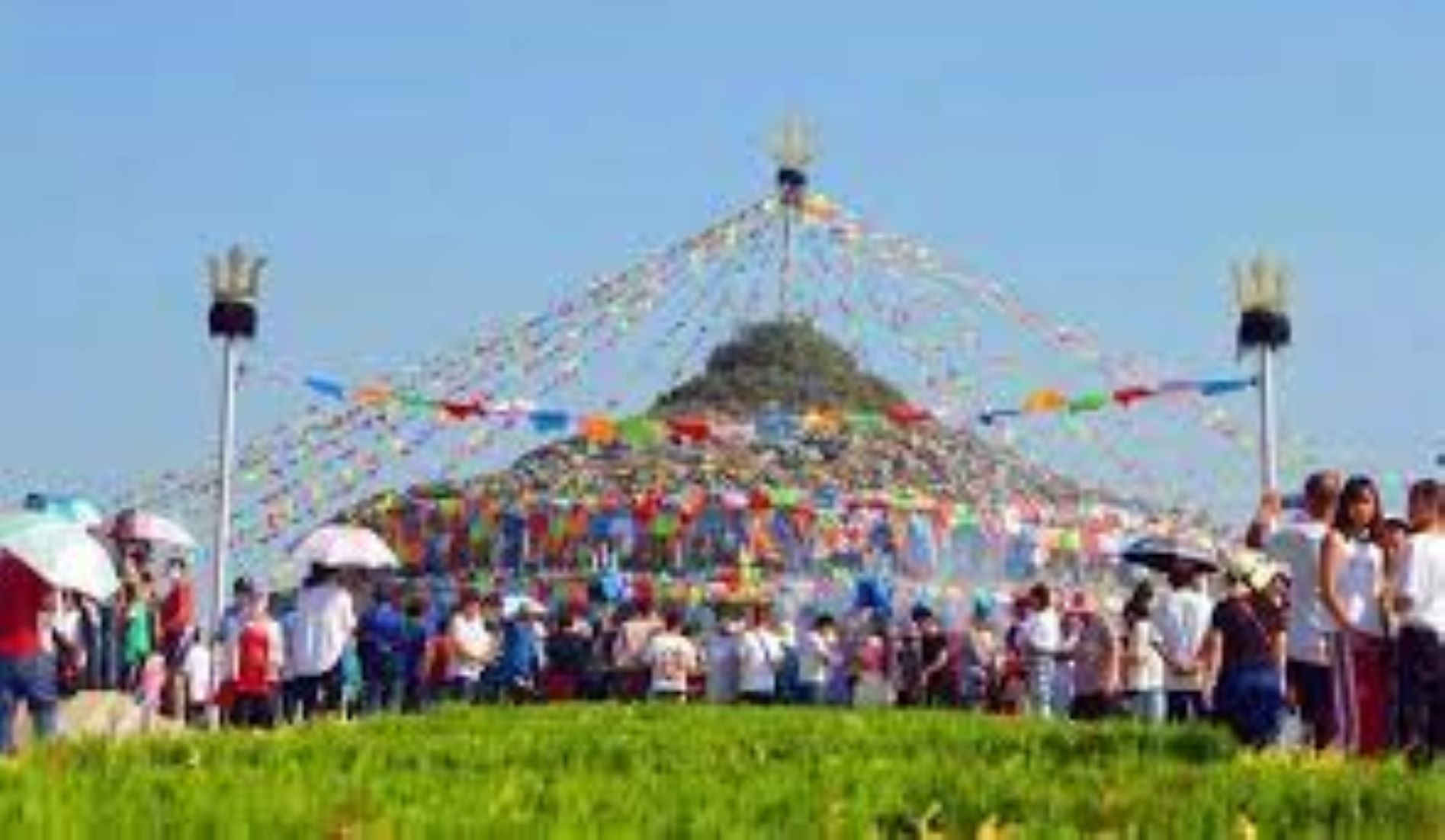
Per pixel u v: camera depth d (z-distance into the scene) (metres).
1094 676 34.44
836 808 13.35
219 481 45.66
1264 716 24.94
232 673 36.81
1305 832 13.19
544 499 87.19
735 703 45.94
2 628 25.08
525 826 11.61
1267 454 48.59
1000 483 99.69
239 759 18.50
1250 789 15.23
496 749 21.11
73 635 33.03
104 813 11.61
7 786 13.74
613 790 14.81
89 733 20.77
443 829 11.45
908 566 78.94
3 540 24.84
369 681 42.91
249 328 45.62
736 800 14.09
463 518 82.69
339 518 83.88
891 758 19.80
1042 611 41.28
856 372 115.31
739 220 70.75
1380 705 22.56
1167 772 17.17
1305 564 24.06
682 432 60.72
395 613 43.38
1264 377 48.41
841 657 47.56
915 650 46.59
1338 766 17.36
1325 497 24.16
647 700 46.66
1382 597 22.67
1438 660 22.30
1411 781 15.73
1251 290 48.75
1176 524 67.56
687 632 56.28
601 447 99.00
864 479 98.19
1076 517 83.12
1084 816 13.99
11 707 25.09
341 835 11.22
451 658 42.47
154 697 35.53
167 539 37.22
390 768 18.34
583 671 50.53
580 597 72.88
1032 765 18.61
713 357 118.81
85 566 25.03
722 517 82.44
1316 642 23.94
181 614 37.75
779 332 116.94
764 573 78.38
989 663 45.56
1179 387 53.88
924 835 12.95
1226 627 25.19
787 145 72.06
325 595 36.00
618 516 82.00
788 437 99.69
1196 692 30.59
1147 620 34.53
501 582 79.19
